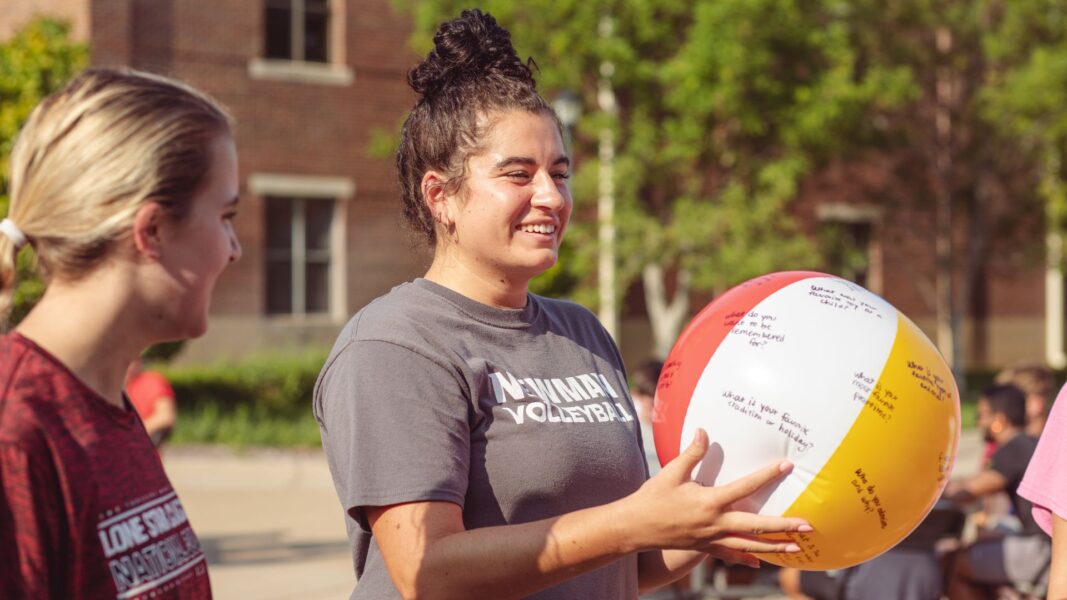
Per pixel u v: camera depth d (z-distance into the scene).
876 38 16.36
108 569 1.48
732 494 1.71
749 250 13.45
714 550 1.95
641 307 18.92
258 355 15.19
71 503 1.45
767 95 13.46
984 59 17.80
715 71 12.99
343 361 1.96
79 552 1.45
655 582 2.34
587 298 14.08
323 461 11.44
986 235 19.28
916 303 21.55
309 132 16.30
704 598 5.58
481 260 2.05
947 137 18.28
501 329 2.06
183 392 13.97
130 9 15.05
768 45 13.29
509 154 2.00
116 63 14.94
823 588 4.95
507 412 1.97
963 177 18.84
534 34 13.48
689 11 13.83
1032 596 5.14
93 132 1.53
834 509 1.87
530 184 2.02
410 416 1.88
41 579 1.41
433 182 2.07
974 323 23.83
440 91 2.07
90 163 1.52
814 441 1.87
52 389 1.48
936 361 2.02
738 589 5.54
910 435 1.90
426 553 1.77
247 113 15.85
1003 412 5.19
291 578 6.97
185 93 1.63
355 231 16.69
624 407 2.17
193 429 12.33
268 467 11.00
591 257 14.30
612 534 1.70
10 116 10.22
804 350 1.94
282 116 16.11
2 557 1.39
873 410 1.89
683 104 13.49
